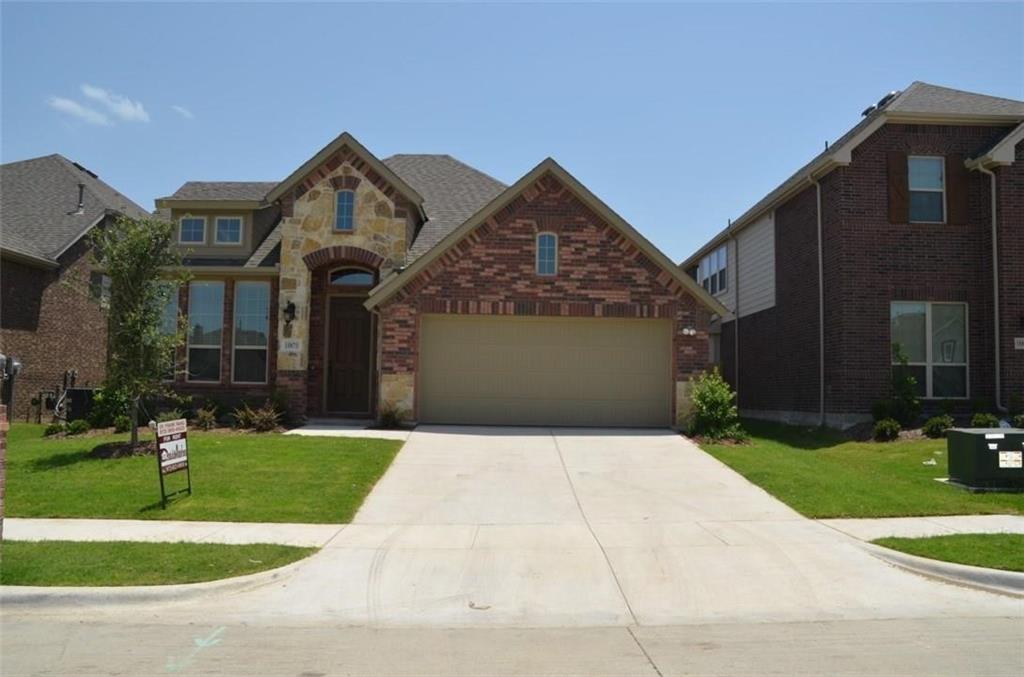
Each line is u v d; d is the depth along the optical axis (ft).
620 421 58.44
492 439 52.75
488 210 57.62
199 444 49.57
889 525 33.94
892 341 60.75
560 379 58.65
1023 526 33.55
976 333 60.75
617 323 58.95
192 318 64.64
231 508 36.17
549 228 58.13
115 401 60.70
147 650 20.59
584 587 26.40
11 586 25.08
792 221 71.56
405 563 28.94
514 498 38.96
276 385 61.52
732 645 20.97
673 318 57.72
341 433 54.60
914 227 61.16
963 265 61.11
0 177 91.56
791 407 71.46
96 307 87.56
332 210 62.34
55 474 41.91
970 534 31.68
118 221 51.34
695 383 56.95
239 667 19.30
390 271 61.46
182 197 68.69
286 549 29.96
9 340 74.23
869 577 27.35
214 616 23.71
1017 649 20.47
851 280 60.75
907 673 18.74
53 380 80.33
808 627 22.58
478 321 58.85
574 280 57.88
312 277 64.80
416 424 57.26
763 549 30.60
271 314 64.28
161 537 31.65
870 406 60.13
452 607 24.53
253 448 48.14
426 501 38.29
